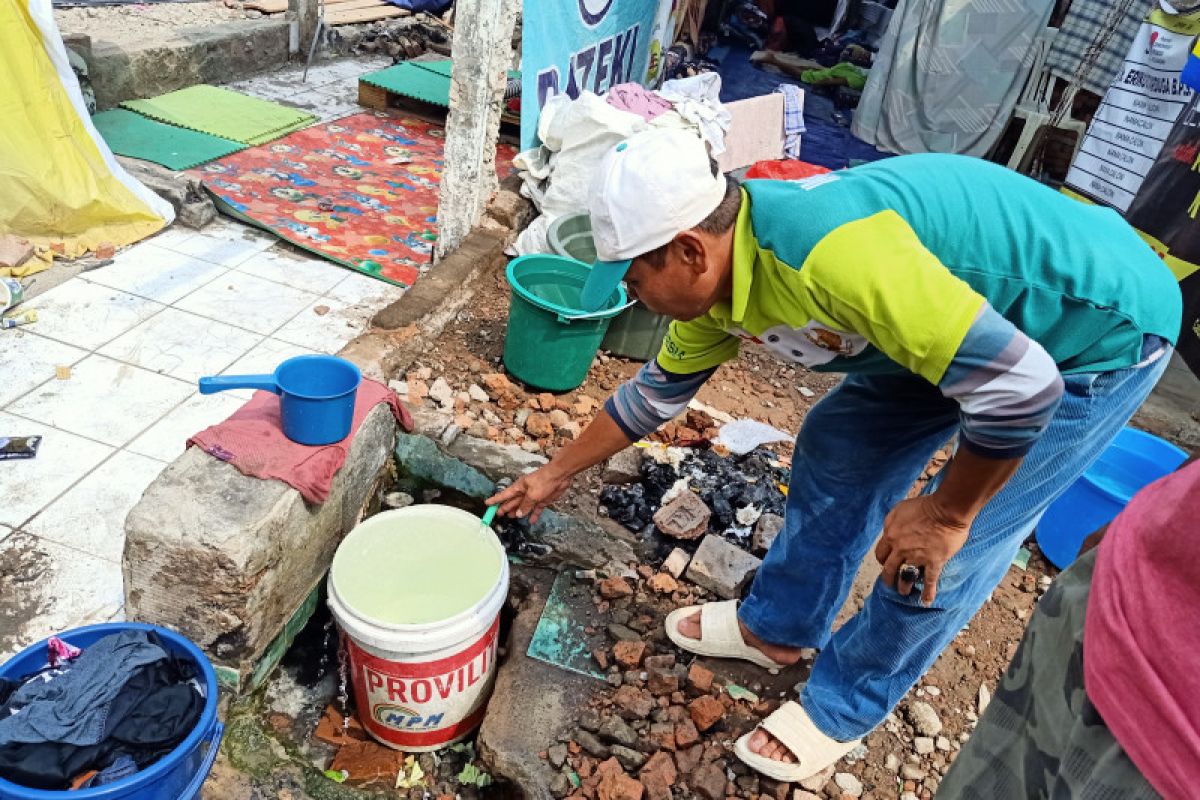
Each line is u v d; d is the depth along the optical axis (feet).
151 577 6.48
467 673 6.94
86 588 7.68
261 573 6.61
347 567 6.96
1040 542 10.00
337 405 7.07
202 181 13.80
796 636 7.45
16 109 11.37
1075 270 4.89
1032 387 4.36
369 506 8.73
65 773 4.91
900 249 4.47
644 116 13.71
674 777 6.82
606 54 16.30
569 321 10.14
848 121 24.99
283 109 18.11
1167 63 13.67
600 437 6.76
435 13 25.82
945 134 22.16
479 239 13.39
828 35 29.99
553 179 13.47
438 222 13.16
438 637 6.43
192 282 12.10
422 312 11.34
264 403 7.77
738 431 11.05
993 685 8.20
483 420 10.18
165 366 10.42
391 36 24.00
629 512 9.08
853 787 6.98
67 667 5.65
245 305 11.81
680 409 6.69
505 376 11.06
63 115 11.87
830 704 6.56
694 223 4.76
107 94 16.39
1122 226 5.33
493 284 13.14
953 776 4.27
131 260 12.34
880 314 4.44
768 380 12.92
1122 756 3.17
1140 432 9.83
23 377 9.85
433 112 19.70
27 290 11.28
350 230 14.01
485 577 7.06
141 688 5.38
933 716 7.62
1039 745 3.72
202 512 6.41
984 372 4.38
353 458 7.88
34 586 7.61
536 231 13.16
